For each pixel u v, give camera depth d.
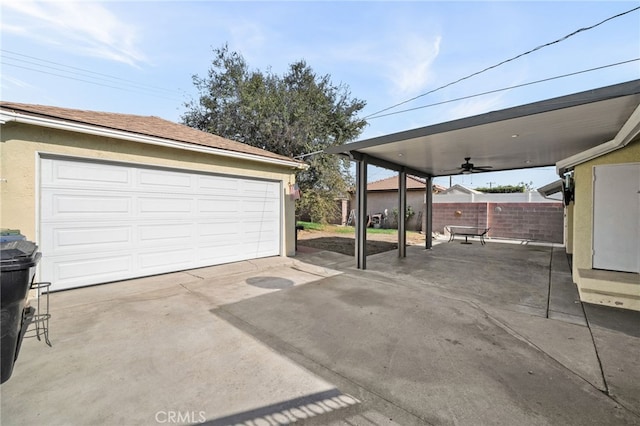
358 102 15.07
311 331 3.29
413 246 10.95
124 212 5.06
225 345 2.92
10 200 3.96
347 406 2.03
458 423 1.88
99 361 2.58
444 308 4.10
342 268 6.76
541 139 5.18
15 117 3.83
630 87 3.01
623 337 3.16
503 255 8.84
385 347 2.92
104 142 4.79
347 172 15.80
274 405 2.03
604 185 4.75
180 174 5.80
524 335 3.22
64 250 4.44
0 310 2.19
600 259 4.81
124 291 4.51
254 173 7.10
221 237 6.52
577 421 1.89
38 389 2.17
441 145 5.70
